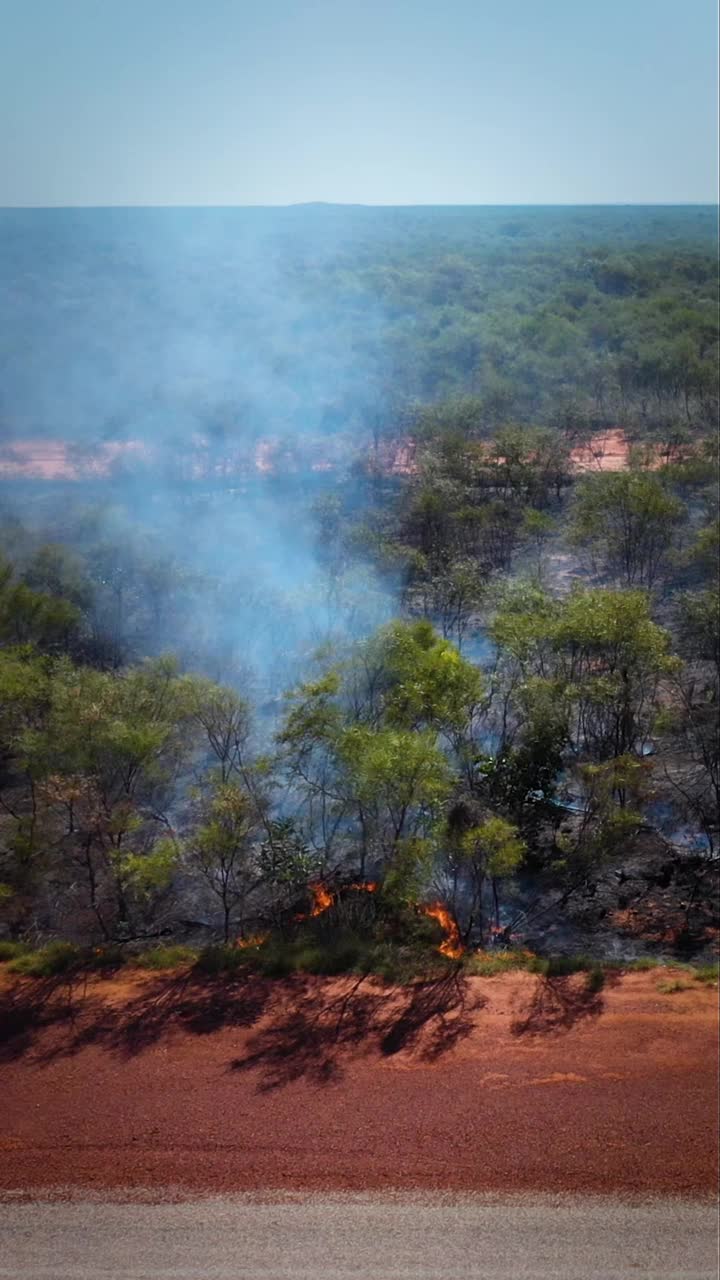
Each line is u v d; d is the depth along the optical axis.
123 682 27.88
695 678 34.94
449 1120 16.80
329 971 21.30
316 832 27.78
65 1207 15.22
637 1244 14.55
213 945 23.03
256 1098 17.36
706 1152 16.09
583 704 30.33
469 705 28.14
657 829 27.94
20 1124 16.81
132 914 24.94
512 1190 15.45
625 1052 18.45
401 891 23.14
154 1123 16.80
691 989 20.48
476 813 24.83
